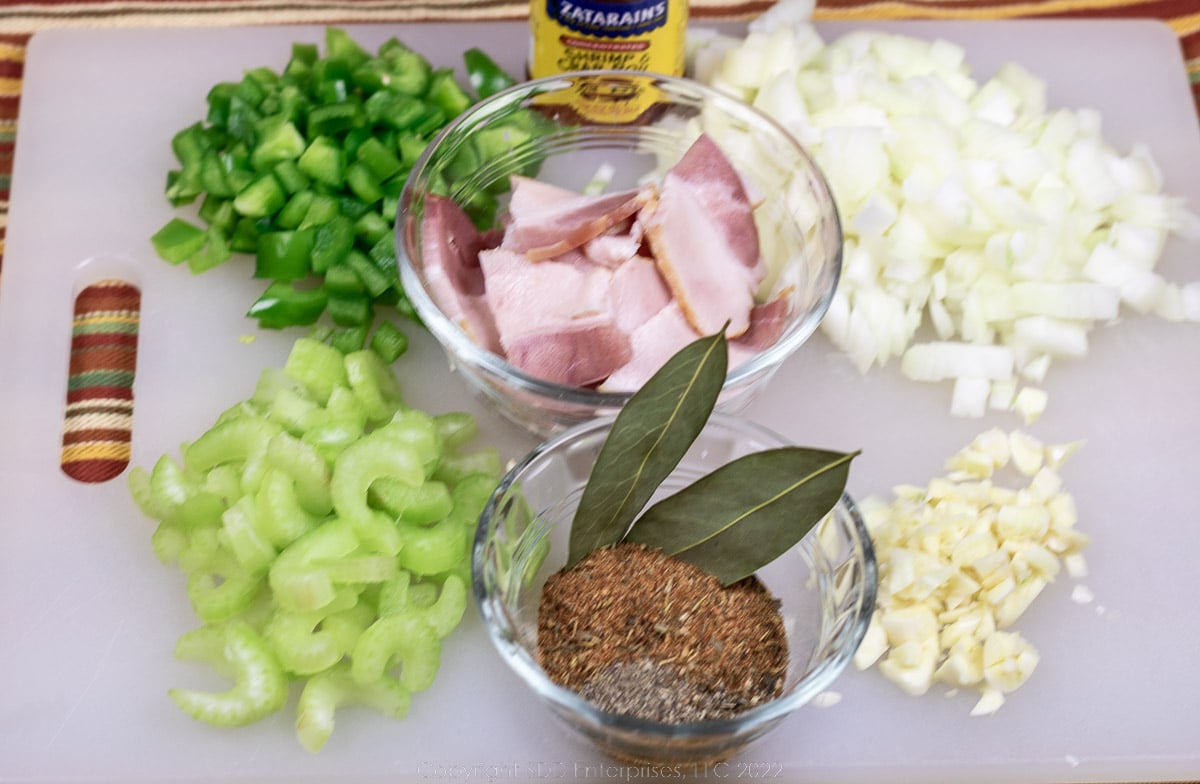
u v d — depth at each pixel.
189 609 0.51
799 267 0.54
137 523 0.52
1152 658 0.50
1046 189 0.56
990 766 0.49
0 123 0.62
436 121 0.57
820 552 0.49
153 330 0.55
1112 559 0.52
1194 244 0.58
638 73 0.56
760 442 0.49
